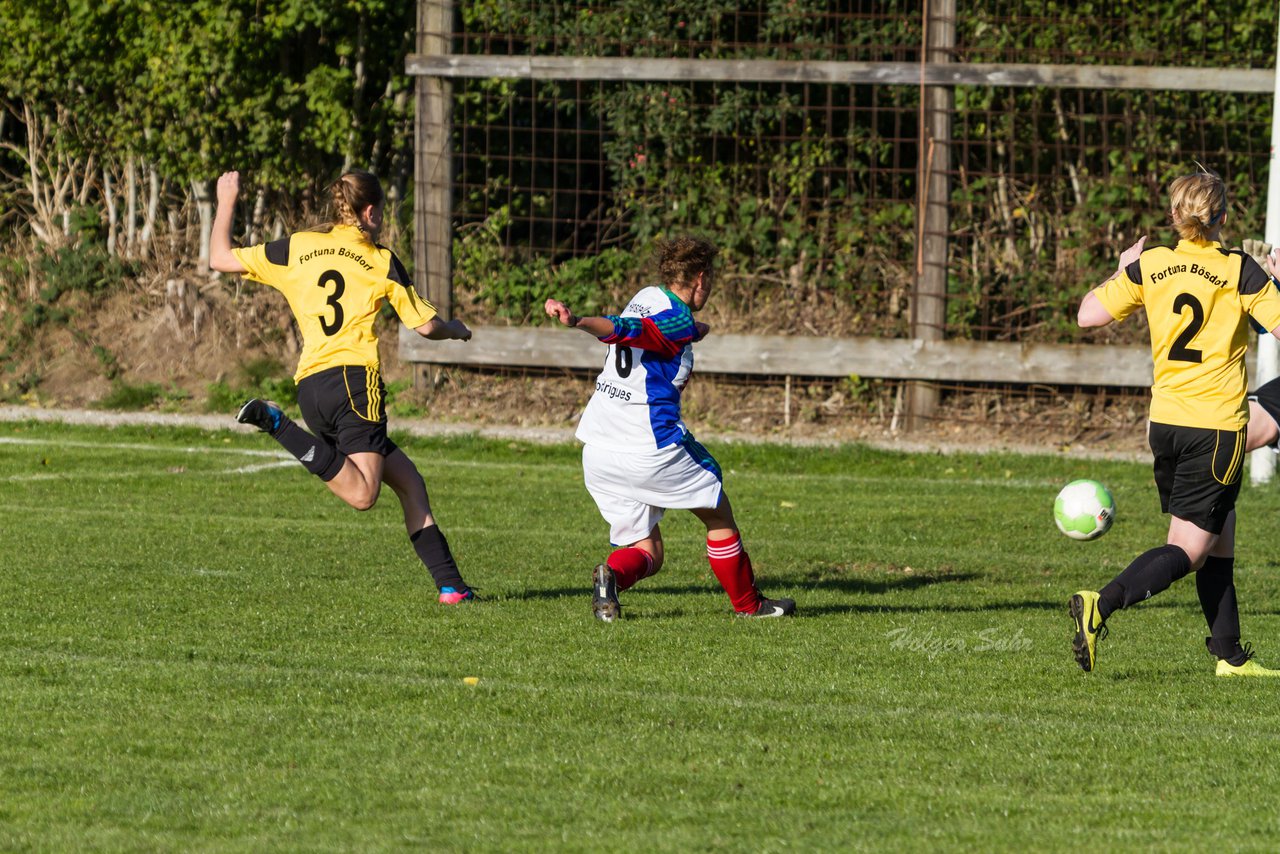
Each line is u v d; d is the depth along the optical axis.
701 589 32.06
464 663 24.22
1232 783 18.50
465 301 69.19
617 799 17.53
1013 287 66.00
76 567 32.59
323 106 68.50
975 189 67.81
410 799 17.44
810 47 64.12
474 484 48.34
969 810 17.33
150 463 51.38
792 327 66.69
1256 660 25.70
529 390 65.12
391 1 70.56
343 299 28.41
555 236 71.94
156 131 69.81
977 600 31.20
